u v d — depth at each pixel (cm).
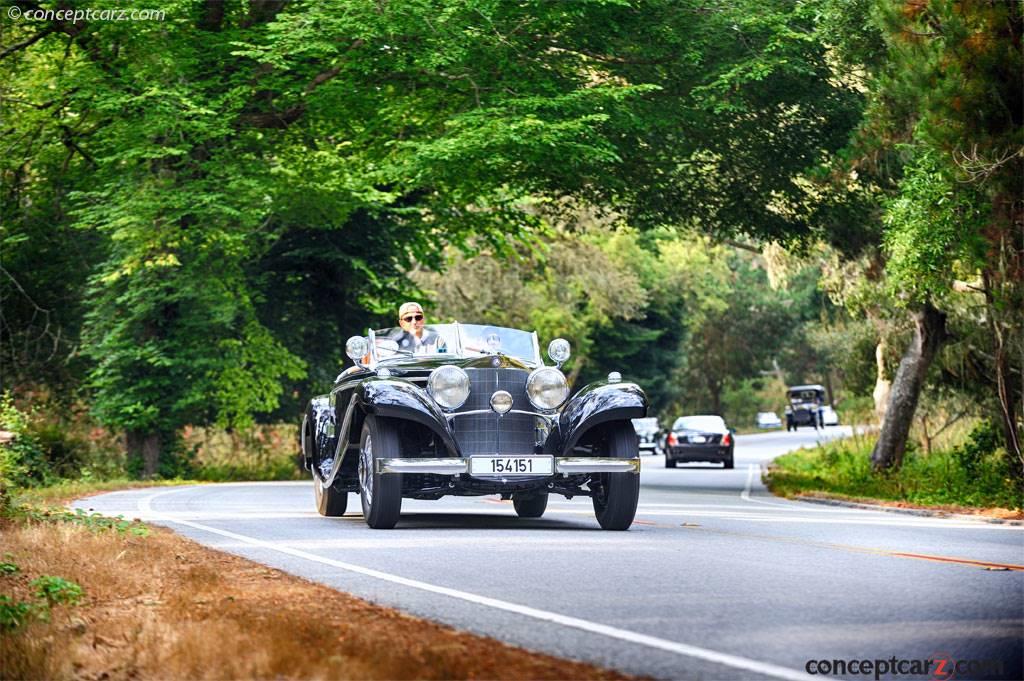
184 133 4781
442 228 6234
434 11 4194
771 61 4238
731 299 16288
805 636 1006
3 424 4250
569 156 4306
